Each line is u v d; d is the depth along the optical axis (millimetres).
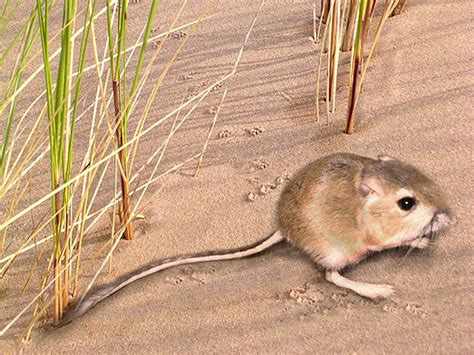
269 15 978
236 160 830
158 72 928
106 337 722
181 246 772
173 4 1021
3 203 824
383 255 743
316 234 739
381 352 686
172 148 850
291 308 720
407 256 738
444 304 706
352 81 804
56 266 719
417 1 946
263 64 917
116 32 988
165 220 794
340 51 909
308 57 915
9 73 952
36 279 764
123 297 745
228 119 867
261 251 759
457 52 883
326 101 854
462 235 742
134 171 835
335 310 714
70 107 855
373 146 815
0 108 737
